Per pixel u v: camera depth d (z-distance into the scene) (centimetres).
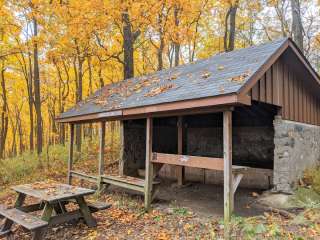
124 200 720
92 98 1012
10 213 530
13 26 1234
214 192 796
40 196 511
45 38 1220
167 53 1808
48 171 1170
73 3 1103
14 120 2786
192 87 572
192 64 820
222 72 580
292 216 500
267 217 464
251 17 1852
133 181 696
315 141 889
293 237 365
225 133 496
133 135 1019
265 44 669
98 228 552
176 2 1233
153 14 1206
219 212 591
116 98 828
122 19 1195
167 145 1086
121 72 1850
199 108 533
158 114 629
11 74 1984
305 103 830
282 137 681
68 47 1275
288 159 682
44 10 1117
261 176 791
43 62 1688
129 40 1276
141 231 520
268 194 684
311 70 749
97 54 1325
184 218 560
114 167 1138
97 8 1109
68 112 968
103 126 821
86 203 575
